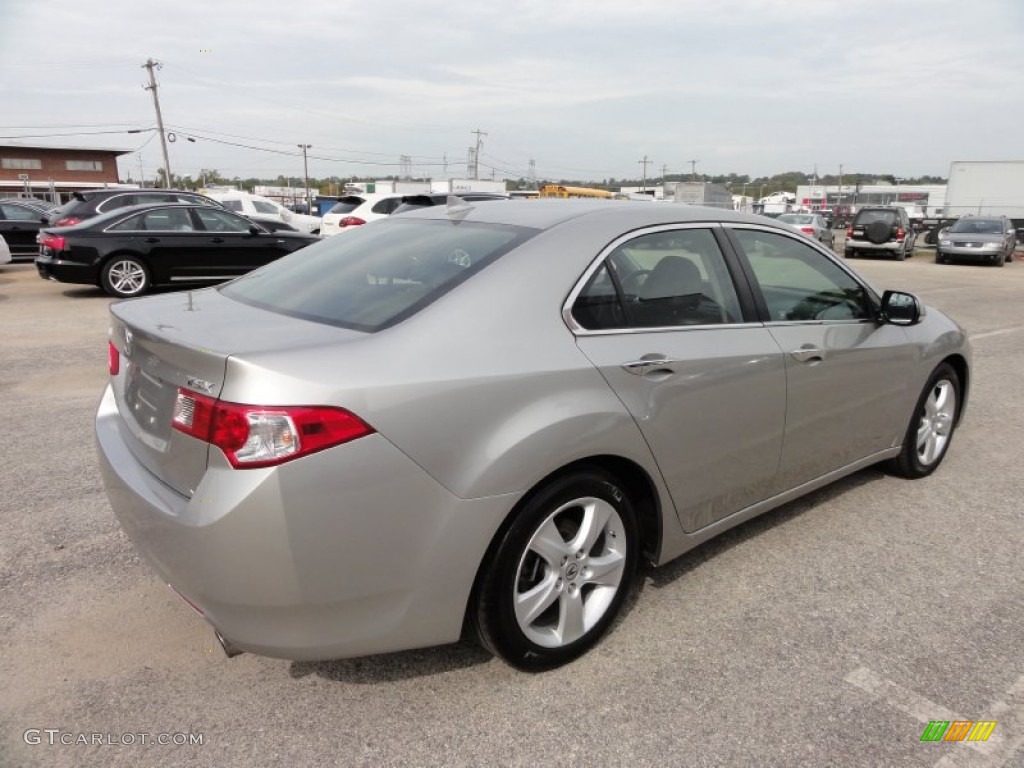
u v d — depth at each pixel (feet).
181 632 9.27
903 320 12.42
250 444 6.61
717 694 8.36
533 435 7.71
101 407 9.61
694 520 10.03
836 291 12.18
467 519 7.43
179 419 7.22
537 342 8.11
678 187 123.54
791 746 7.59
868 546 11.94
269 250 40.16
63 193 210.59
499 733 7.70
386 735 7.64
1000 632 9.66
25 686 8.23
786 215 86.33
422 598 7.43
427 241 9.70
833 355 11.47
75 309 33.81
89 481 13.75
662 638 9.38
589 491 8.49
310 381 6.72
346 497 6.84
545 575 8.44
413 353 7.36
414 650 9.02
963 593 10.59
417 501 7.18
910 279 58.70
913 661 9.02
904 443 14.17
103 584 10.28
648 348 9.00
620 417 8.50
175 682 8.36
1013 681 8.69
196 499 6.91
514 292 8.23
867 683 8.59
